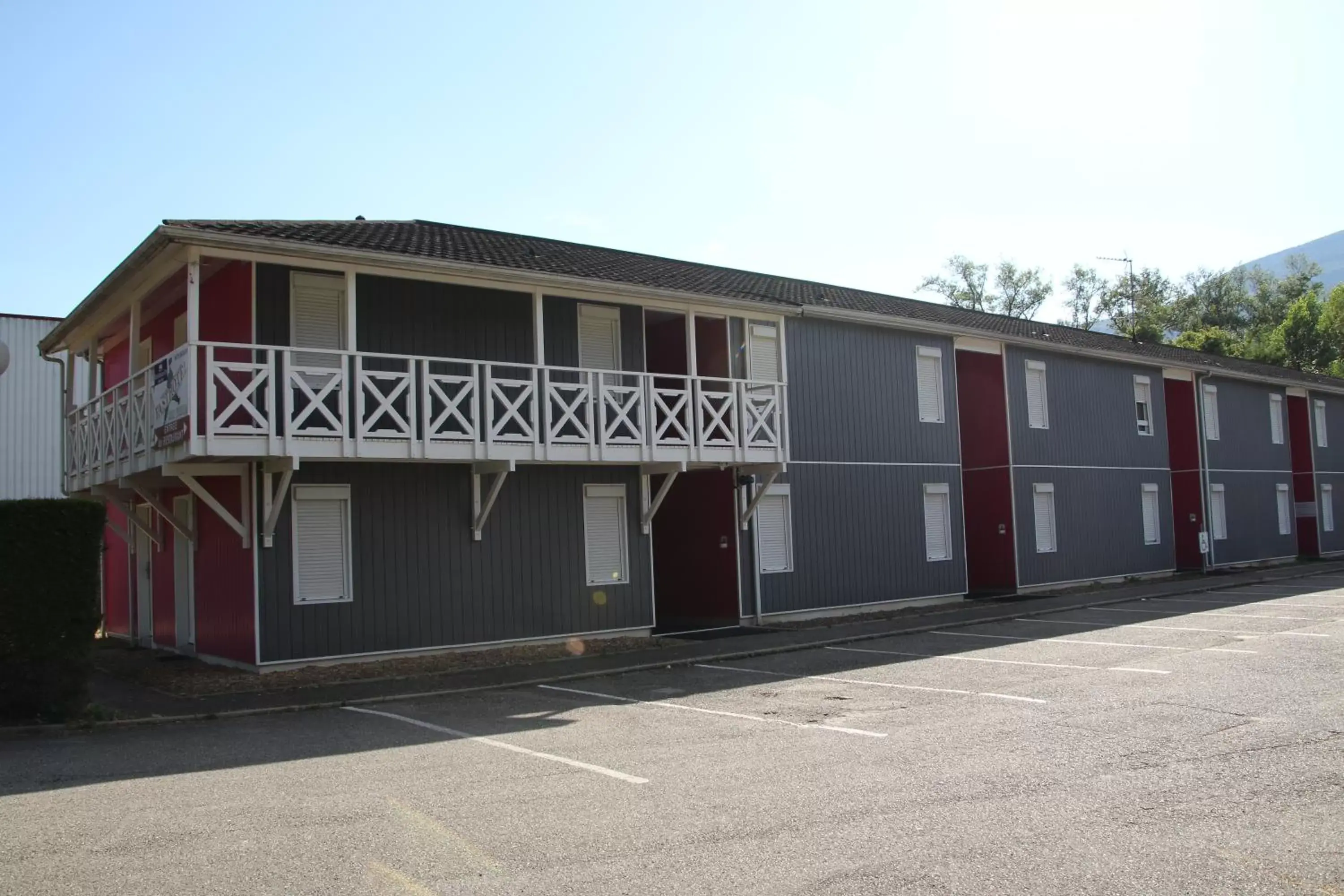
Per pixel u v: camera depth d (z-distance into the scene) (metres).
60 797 7.14
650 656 14.95
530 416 15.17
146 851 5.80
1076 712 9.62
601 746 8.76
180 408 12.29
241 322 13.88
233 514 14.16
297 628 13.64
